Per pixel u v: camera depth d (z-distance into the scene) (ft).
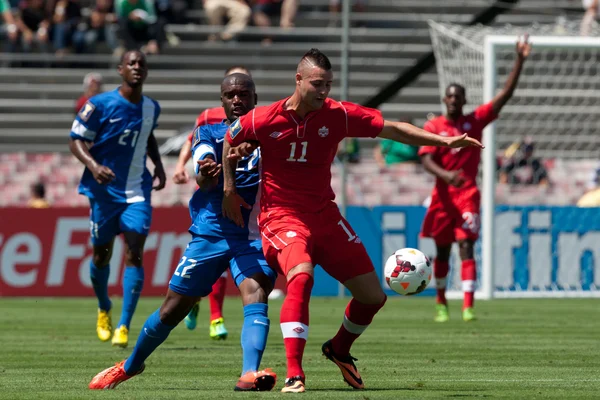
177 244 177.06
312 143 62.64
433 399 59.77
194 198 67.31
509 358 88.33
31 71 269.64
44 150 255.91
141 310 150.51
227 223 64.80
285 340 61.05
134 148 101.86
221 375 75.15
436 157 130.00
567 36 188.96
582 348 97.45
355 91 269.64
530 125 232.73
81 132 100.01
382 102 202.80
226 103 67.92
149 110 102.53
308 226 63.26
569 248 179.22
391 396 61.11
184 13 292.40
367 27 293.84
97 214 101.71
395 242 178.40
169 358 87.92
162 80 270.26
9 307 157.58
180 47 277.03
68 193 221.66
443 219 130.93
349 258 64.08
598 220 179.83
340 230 64.39
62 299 175.22
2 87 266.16
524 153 207.72
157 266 176.96
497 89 234.99
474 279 131.64
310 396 59.72
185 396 60.95
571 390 65.41
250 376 60.75
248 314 62.23
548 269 178.81
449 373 76.59
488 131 169.99
